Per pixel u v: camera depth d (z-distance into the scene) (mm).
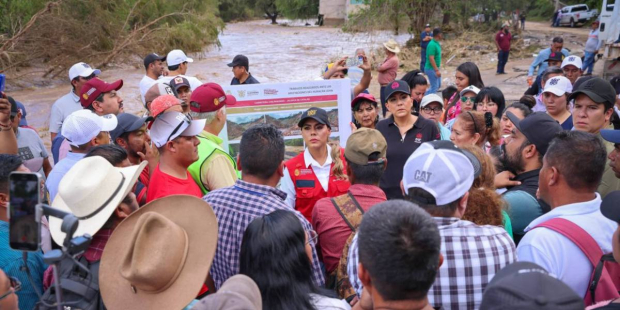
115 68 21188
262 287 2225
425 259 1637
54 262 1698
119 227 2330
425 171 2191
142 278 2002
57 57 18344
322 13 46875
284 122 4531
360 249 1728
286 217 2346
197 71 21031
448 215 2203
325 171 3963
